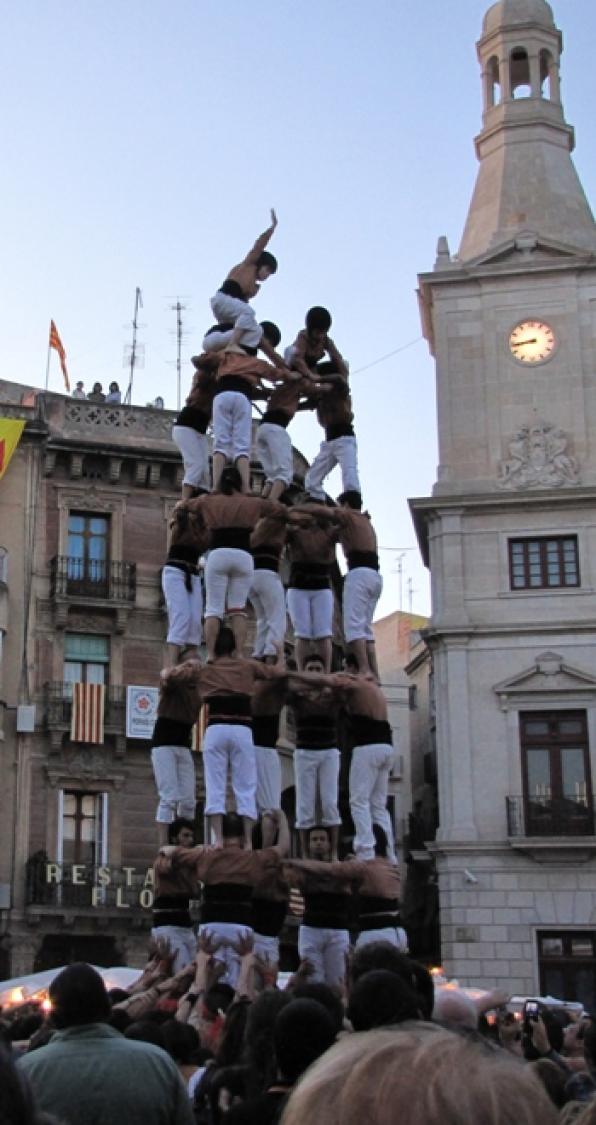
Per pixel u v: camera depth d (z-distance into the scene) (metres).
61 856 44.38
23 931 43.03
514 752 43.19
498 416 46.00
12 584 45.91
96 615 46.69
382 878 16.73
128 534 47.84
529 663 43.84
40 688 45.44
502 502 44.75
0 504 46.41
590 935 41.50
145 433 49.19
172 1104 6.37
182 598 17.73
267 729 17.27
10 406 48.06
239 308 18.08
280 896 16.50
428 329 50.97
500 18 51.16
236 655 16.73
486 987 41.41
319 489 18.97
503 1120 2.42
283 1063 6.57
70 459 47.66
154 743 17.38
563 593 44.06
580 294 46.59
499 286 47.00
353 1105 2.45
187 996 14.77
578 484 44.84
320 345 18.59
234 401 17.67
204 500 17.17
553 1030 11.83
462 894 42.28
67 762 45.06
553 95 50.88
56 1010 6.64
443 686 44.19
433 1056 2.52
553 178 49.22
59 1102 6.15
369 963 8.27
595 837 41.34
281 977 22.19
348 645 17.84
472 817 42.88
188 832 17.06
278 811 16.94
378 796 17.30
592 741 42.72
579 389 45.75
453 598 44.56
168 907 16.53
